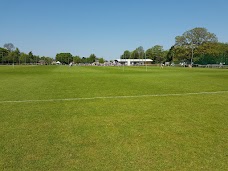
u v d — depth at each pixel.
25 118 8.23
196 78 27.70
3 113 9.01
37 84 20.17
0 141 5.97
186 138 6.20
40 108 9.95
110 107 10.12
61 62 186.25
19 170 4.50
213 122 7.71
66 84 20.17
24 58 150.25
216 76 31.61
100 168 4.59
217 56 87.06
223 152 5.32
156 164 4.75
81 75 33.78
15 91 15.36
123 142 5.91
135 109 9.70
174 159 4.97
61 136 6.35
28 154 5.20
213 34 93.62
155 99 12.16
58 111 9.35
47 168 4.58
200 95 13.57
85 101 11.61
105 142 5.92
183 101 11.58
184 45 96.62
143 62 150.25
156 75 33.91
